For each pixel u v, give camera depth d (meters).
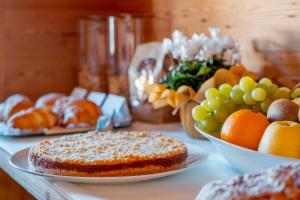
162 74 1.27
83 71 1.64
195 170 0.81
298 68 1.08
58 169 0.75
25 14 1.64
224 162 0.86
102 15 1.75
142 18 1.64
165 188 0.73
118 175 0.73
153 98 1.22
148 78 1.31
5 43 1.62
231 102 0.88
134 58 1.42
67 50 1.71
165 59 1.26
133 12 1.71
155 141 0.86
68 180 0.73
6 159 1.00
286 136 0.70
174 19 1.49
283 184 0.49
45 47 1.68
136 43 1.62
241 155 0.73
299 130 0.70
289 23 1.10
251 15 1.20
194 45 1.14
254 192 0.49
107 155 0.76
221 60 1.13
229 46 1.14
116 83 1.56
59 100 1.30
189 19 1.42
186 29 1.44
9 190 1.46
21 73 1.65
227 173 0.80
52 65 1.69
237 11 1.25
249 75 1.08
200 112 0.89
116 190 0.72
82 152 0.79
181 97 1.05
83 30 1.64
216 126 0.88
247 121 0.77
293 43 1.09
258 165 0.72
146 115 1.27
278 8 1.12
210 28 1.27
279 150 0.70
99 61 1.63
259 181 0.50
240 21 1.24
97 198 0.68
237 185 0.51
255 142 0.77
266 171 0.51
